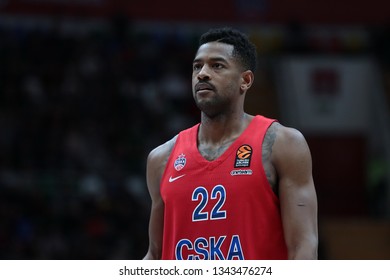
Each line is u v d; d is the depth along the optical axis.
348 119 44.38
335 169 43.50
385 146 42.41
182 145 10.28
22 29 40.81
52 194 30.33
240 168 9.66
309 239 9.44
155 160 10.53
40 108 34.41
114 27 40.62
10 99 34.66
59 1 31.70
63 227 29.28
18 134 32.59
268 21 33.56
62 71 37.22
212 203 9.67
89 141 33.78
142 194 32.28
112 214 30.22
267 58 46.12
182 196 9.88
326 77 44.56
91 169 32.31
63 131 33.53
